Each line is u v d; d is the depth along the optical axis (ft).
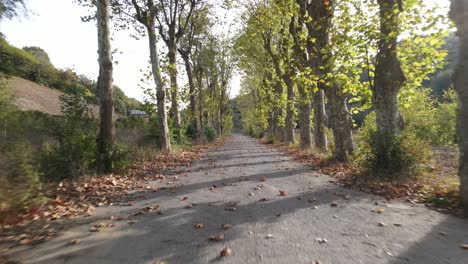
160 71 61.57
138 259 12.59
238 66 122.21
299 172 37.35
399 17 29.71
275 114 125.49
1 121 25.11
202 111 124.98
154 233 15.83
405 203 21.21
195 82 122.11
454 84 18.67
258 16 78.64
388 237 14.64
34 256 12.98
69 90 36.45
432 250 13.00
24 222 17.70
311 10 43.29
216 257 12.62
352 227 16.22
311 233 15.39
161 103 61.72
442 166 38.06
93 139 34.58
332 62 34.96
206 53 120.78
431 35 30.63
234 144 120.26
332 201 22.18
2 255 13.07
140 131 68.39
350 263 11.87
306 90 50.31
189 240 14.69
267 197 23.70
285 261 12.12
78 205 22.02
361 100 38.99
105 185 29.19
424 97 69.05
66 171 29.68
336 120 42.83
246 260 12.28
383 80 32.17
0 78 33.27
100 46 38.19
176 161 51.42
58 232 16.08
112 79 38.93
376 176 28.63
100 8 38.32
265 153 69.21
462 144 18.28
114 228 16.80
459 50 18.21
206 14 95.14
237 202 22.21
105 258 12.73
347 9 33.19
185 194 25.49
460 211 18.15
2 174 17.81
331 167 39.42
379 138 29.45
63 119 33.30
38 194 20.58
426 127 64.28
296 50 60.80
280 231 15.76
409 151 28.04
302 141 71.61
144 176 35.96
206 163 49.37
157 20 73.05
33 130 31.22
